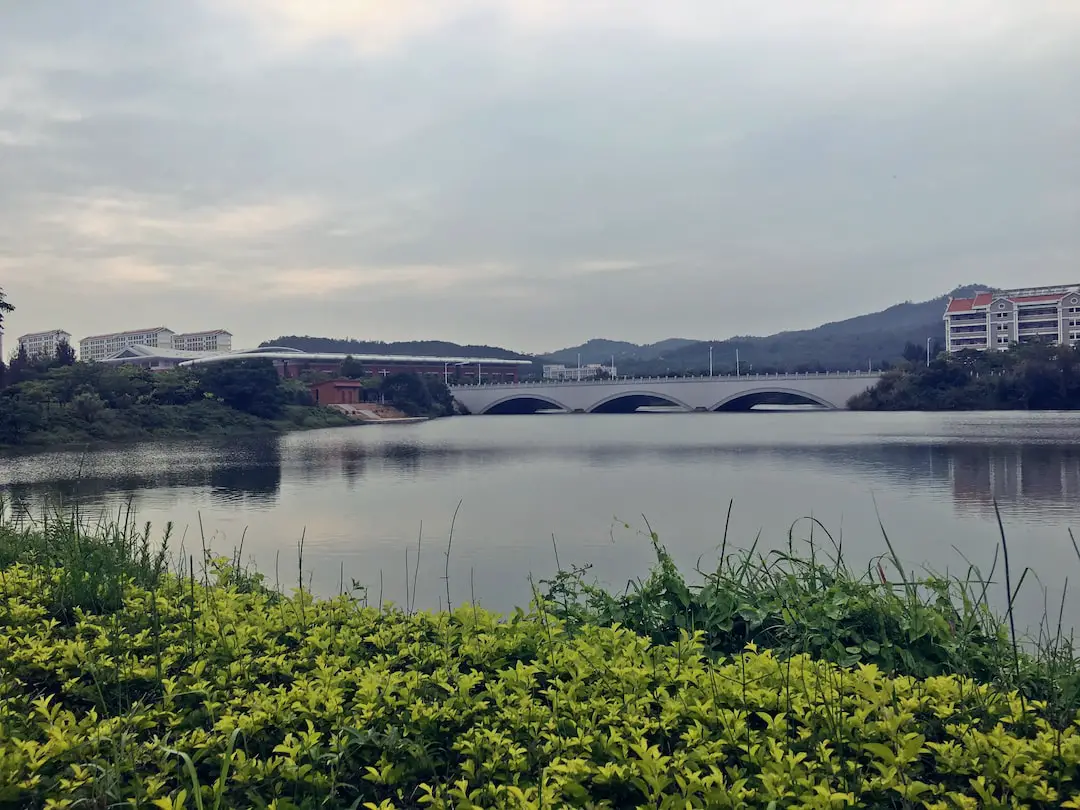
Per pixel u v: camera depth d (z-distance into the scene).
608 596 7.25
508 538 19.75
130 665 5.41
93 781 3.84
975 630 6.27
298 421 86.06
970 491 27.77
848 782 4.05
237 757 4.21
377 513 24.56
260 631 6.14
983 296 126.44
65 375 71.44
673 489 30.03
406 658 5.96
